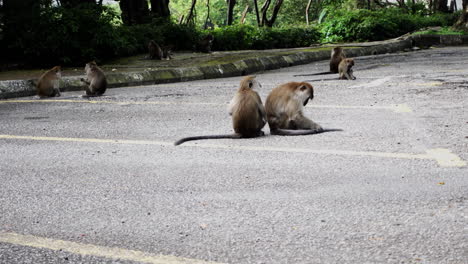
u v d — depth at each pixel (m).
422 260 3.51
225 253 3.73
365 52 24.94
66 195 5.08
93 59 20.62
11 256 3.79
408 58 20.22
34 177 5.73
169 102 11.14
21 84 13.73
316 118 8.52
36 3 20.00
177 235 4.06
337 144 6.70
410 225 4.06
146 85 15.42
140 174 5.69
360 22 35.72
